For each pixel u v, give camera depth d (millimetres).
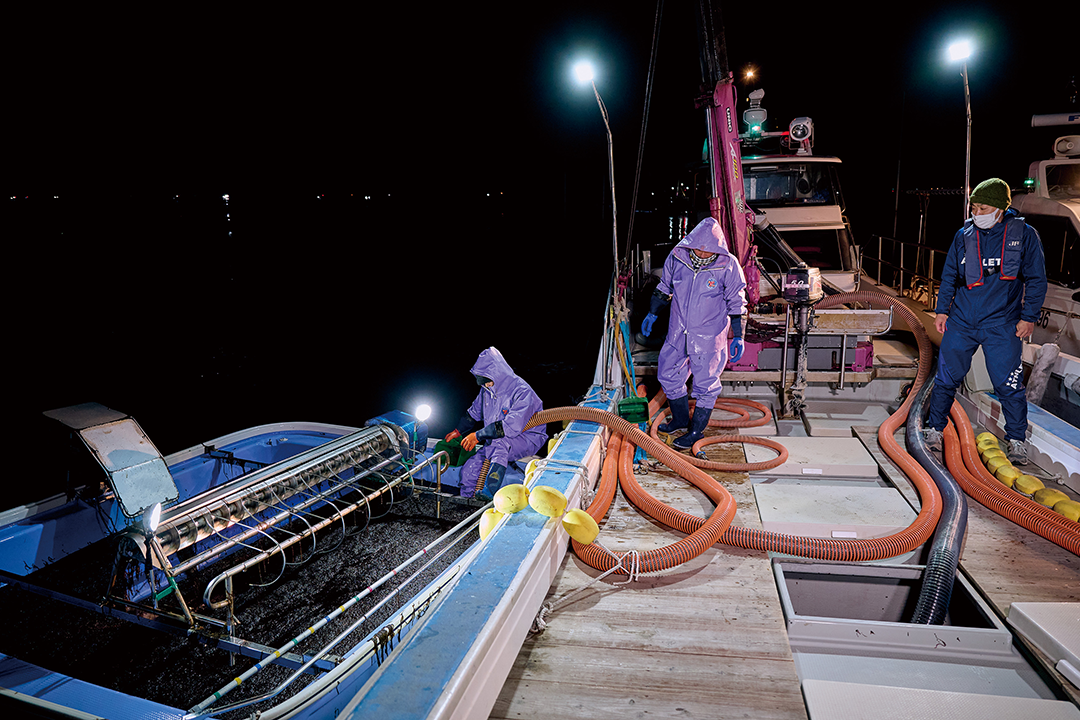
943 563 3484
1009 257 4367
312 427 7004
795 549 3688
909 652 3045
